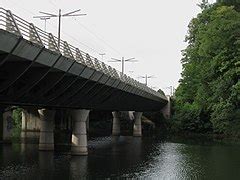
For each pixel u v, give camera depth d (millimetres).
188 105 114812
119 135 105688
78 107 45719
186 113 111750
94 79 40094
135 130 104125
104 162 46781
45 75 30125
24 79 29547
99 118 118625
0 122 62312
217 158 53219
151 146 70875
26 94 30859
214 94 77250
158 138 94625
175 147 69062
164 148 67062
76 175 37094
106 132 113250
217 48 77375
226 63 74062
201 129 107500
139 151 61562
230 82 72938
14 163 43156
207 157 54250
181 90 102125
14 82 27531
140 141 83250
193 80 92750
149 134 110938
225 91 74062
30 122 85312
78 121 52281
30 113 85125
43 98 34281
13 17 24109
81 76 36250
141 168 43000
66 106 41156
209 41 77562
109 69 47250
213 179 37406
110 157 52156
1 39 22641
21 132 85375
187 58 101875
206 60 84500
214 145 73062
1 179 34000
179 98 104625
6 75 27188
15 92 29594
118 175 37938
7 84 27188
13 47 24125
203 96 82188
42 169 39875
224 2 91812
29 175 36281
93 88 43562
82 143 52156
